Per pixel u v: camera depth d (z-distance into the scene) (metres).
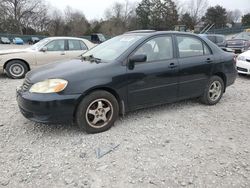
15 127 4.57
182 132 4.44
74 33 71.12
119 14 77.62
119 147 3.90
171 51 5.08
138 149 3.85
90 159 3.59
